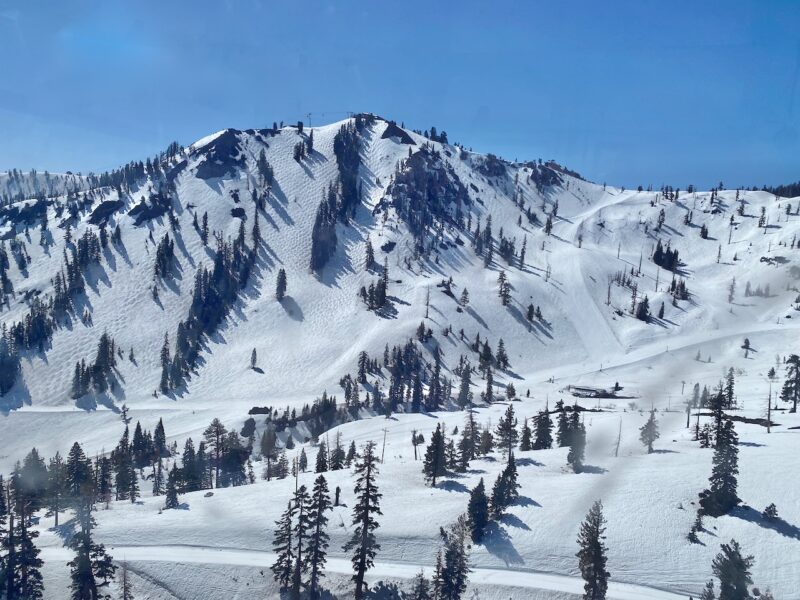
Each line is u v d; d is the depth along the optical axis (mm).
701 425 103125
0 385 182250
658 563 62812
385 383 180375
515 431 102188
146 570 67312
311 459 123312
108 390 182875
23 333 199500
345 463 106250
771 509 66125
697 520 67938
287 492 88000
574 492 76938
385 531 72375
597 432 103250
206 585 65438
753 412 112500
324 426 156250
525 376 188375
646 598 58562
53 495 85812
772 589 57250
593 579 56625
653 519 68875
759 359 168500
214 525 76812
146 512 84188
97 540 74188
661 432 101875
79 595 59938
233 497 87688
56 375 188500
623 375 174875
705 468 79562
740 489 72250
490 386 167500
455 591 58719
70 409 174125
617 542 65812
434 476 87562
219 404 174000
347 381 179500
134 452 132375
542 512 72688
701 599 57469
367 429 139625
